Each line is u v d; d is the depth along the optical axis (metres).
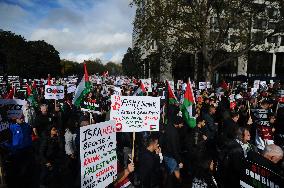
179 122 8.73
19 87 23.28
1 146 7.84
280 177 3.68
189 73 51.34
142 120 6.40
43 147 7.44
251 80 40.56
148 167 6.07
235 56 32.31
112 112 6.32
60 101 16.03
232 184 5.77
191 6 29.92
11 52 57.91
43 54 65.75
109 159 5.13
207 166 5.76
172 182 6.92
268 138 8.43
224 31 31.89
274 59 63.41
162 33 29.23
